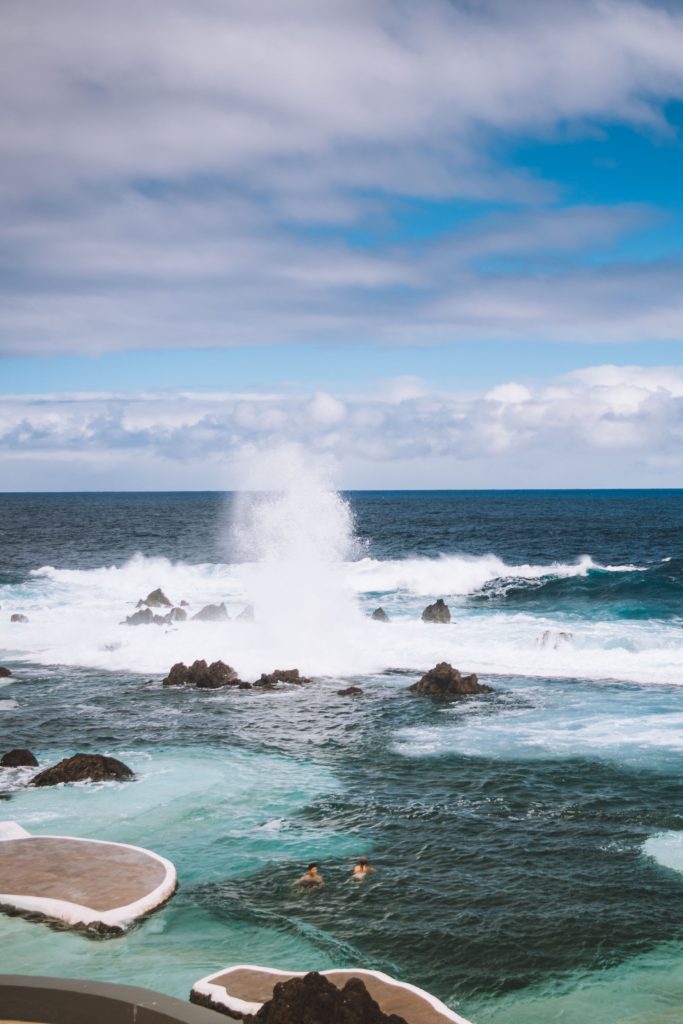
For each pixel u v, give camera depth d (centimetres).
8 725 2958
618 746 2634
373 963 1495
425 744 2706
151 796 2269
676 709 3027
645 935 1581
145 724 2973
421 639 4225
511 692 3325
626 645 4012
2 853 1850
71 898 1644
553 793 2272
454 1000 1396
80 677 3681
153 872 1761
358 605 5269
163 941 1548
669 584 5612
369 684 3519
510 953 1526
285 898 1720
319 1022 1075
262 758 2594
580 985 1433
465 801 2228
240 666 3778
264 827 2073
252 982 1355
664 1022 1334
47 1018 983
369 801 2234
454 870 1842
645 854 1908
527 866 1858
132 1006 944
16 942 1534
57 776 2369
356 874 1819
